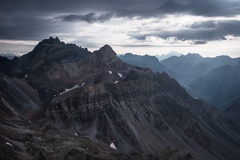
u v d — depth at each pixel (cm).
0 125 17288
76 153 16875
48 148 16525
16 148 13025
